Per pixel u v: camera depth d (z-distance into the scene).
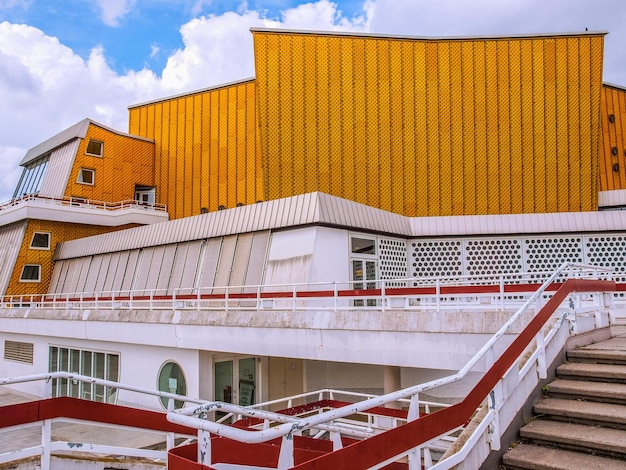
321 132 24.95
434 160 25.05
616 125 31.27
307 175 24.83
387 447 3.54
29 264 29.92
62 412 5.37
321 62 25.16
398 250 20.02
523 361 5.51
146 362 16.66
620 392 5.06
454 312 9.73
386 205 24.80
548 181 24.67
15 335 24.38
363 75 25.23
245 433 3.13
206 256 20.20
